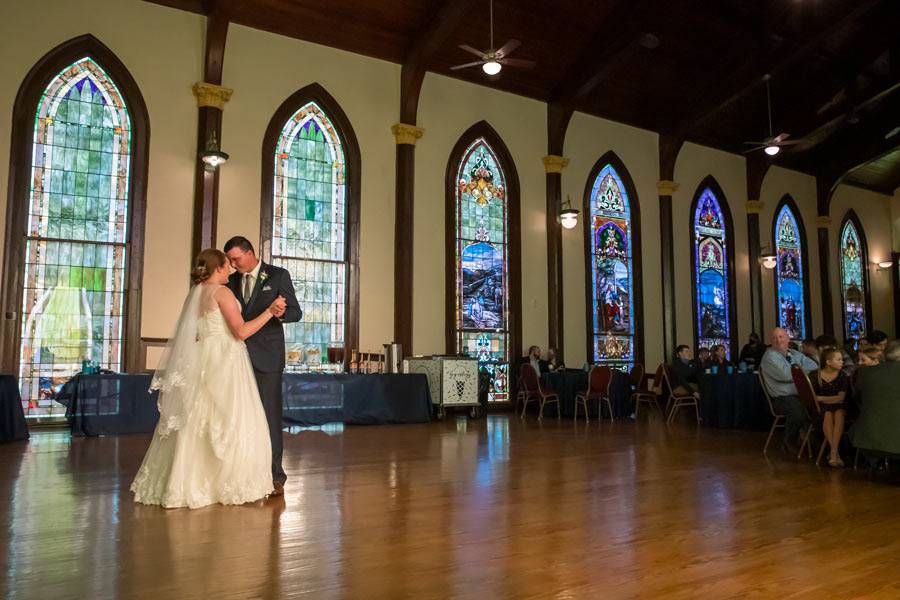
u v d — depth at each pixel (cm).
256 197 856
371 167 945
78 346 754
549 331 1077
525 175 1082
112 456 495
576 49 1025
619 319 1160
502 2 905
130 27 796
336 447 567
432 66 999
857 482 411
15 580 210
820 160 1480
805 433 540
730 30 1033
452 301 990
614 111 1175
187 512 308
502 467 459
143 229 787
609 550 252
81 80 776
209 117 820
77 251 762
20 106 732
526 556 243
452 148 1013
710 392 796
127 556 237
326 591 203
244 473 330
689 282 1251
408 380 815
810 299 1438
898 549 257
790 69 1148
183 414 325
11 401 589
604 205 1171
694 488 385
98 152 780
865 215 1611
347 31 916
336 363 855
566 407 923
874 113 1349
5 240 716
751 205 1350
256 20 868
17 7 740
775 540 269
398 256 947
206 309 336
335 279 913
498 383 1027
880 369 416
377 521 295
